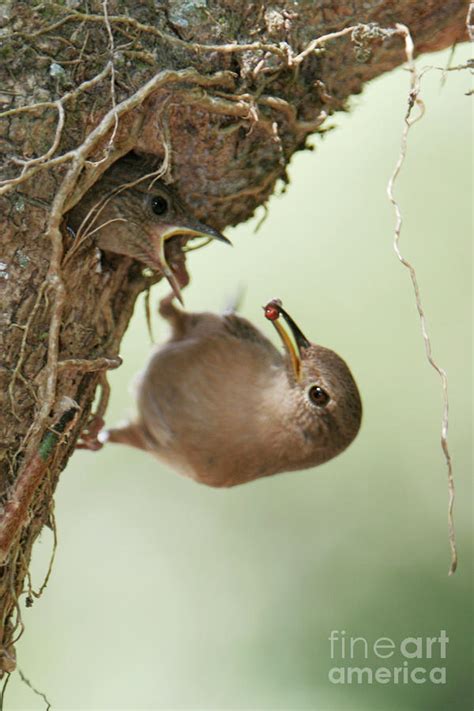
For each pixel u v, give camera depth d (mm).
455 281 12188
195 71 6535
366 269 12148
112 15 6348
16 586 6793
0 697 6828
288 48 6789
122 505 12852
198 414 8461
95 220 6840
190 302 11734
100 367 6969
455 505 12531
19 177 6180
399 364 12180
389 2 6836
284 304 11914
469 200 12180
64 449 6980
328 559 12562
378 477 12625
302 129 7184
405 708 11797
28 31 6180
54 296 6426
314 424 8336
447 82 12039
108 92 6363
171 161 7094
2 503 6469
